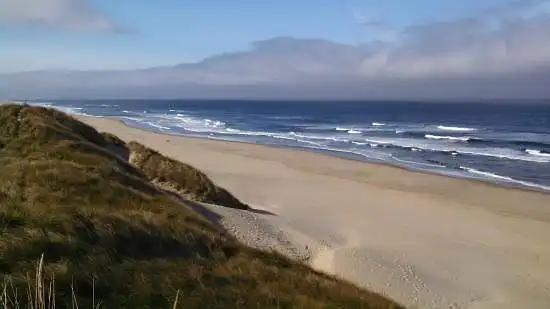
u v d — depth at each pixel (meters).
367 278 14.66
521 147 53.91
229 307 6.97
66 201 10.52
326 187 29.97
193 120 105.06
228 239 13.13
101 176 14.00
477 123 97.88
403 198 27.30
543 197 28.06
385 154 47.97
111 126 71.56
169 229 10.34
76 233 7.98
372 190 29.38
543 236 20.44
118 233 8.72
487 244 19.12
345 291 10.16
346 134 71.81
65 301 5.65
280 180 32.00
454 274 15.65
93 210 9.61
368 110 167.38
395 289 14.05
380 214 23.33
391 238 19.27
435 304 13.32
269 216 20.84
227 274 8.74
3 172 12.13
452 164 41.62
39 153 15.65
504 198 27.70
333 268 15.21
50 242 7.07
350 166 38.44
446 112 148.00
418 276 15.14
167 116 122.56
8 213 8.05
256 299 7.60
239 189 28.58
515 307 13.45
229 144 51.88
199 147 48.97
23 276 5.81
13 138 17.53
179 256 9.29
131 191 13.71
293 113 145.62
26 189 10.76
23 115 19.97
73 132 20.73
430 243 18.86
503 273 16.00
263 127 86.50
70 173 12.91
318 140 62.28
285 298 8.02
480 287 14.75
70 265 6.59
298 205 24.70
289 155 44.19
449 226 21.61
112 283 6.60
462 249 18.30
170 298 6.64
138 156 23.62
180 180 21.97
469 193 28.97
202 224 13.63
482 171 38.09
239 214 19.17
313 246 17.48
